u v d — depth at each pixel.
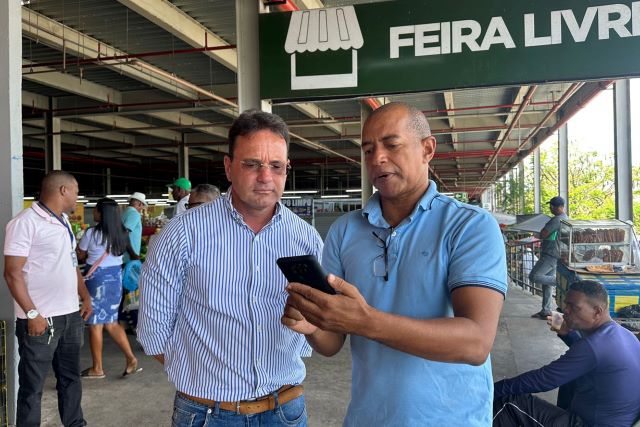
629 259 4.95
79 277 3.48
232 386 1.83
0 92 3.45
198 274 1.84
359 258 1.59
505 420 2.69
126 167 25.88
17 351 3.40
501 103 11.70
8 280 2.85
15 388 3.37
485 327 1.25
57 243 3.00
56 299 3.01
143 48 8.91
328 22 4.41
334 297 1.17
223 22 7.74
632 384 2.47
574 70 4.09
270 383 1.87
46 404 3.88
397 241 1.53
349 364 4.89
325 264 1.69
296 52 4.45
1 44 3.44
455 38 4.25
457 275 1.36
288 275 1.26
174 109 12.16
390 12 4.34
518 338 5.97
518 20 4.16
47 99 13.38
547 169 28.47
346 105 13.02
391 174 1.51
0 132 3.45
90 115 13.12
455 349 1.20
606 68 4.04
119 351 5.38
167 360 1.92
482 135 16.73
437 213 1.52
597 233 5.02
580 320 2.66
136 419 3.68
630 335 2.60
